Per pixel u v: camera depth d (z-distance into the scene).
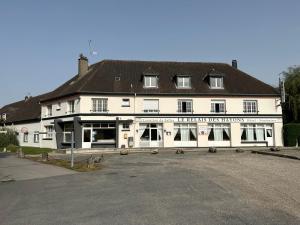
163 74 37.06
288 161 18.44
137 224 7.19
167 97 34.66
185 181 12.32
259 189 10.57
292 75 39.31
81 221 7.54
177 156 23.33
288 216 7.57
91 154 26.89
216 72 36.47
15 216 8.13
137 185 11.79
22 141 44.09
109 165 18.52
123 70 36.88
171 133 34.41
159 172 15.07
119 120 33.62
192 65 39.72
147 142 34.22
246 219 7.36
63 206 9.01
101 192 10.74
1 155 28.92
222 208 8.33
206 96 35.16
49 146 37.66
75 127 33.19
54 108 37.31
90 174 15.17
